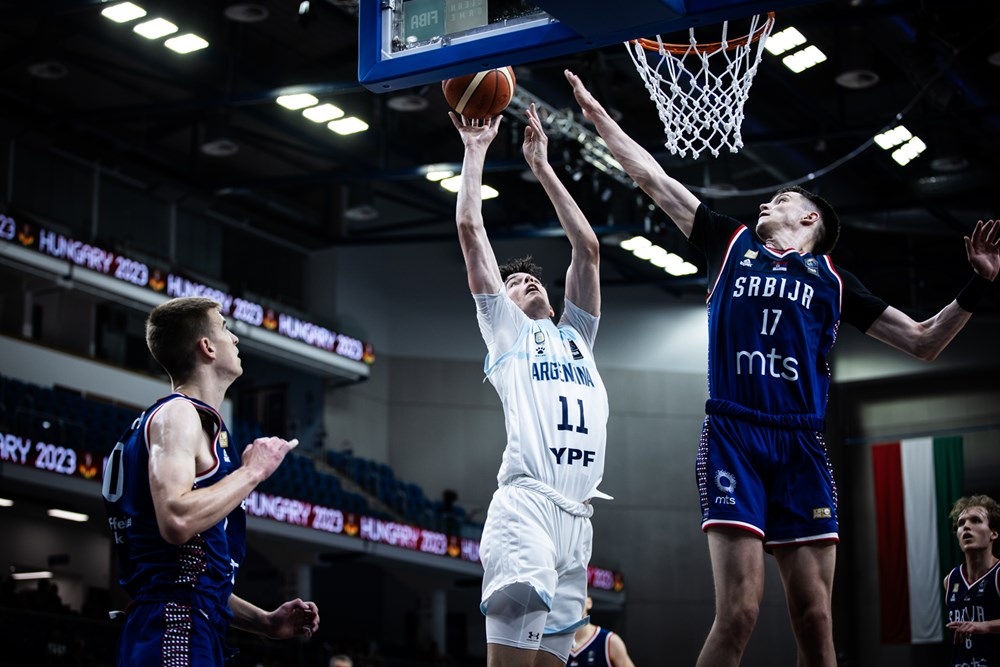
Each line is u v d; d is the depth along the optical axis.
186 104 22.84
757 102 23.34
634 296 33.22
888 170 25.45
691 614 31.48
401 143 27.58
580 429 5.05
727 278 4.70
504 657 4.77
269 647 22.39
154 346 4.40
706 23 5.24
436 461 31.62
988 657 6.57
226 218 29.62
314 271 31.28
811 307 4.63
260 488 23.66
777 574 30.28
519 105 21.91
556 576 4.89
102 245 24.83
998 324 30.31
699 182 27.34
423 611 28.47
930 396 31.20
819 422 4.55
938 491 29.86
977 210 25.47
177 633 3.95
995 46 20.33
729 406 4.52
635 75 23.53
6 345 22.34
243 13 19.16
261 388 30.86
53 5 18.72
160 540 4.05
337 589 30.45
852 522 31.48
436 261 32.66
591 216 26.67
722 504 4.39
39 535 24.08
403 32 5.86
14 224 22.69
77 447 21.23
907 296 31.17
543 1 5.06
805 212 4.90
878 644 30.41
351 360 29.47
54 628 18.64
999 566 6.62
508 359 5.11
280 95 21.83
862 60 20.27
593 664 8.51
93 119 23.97
